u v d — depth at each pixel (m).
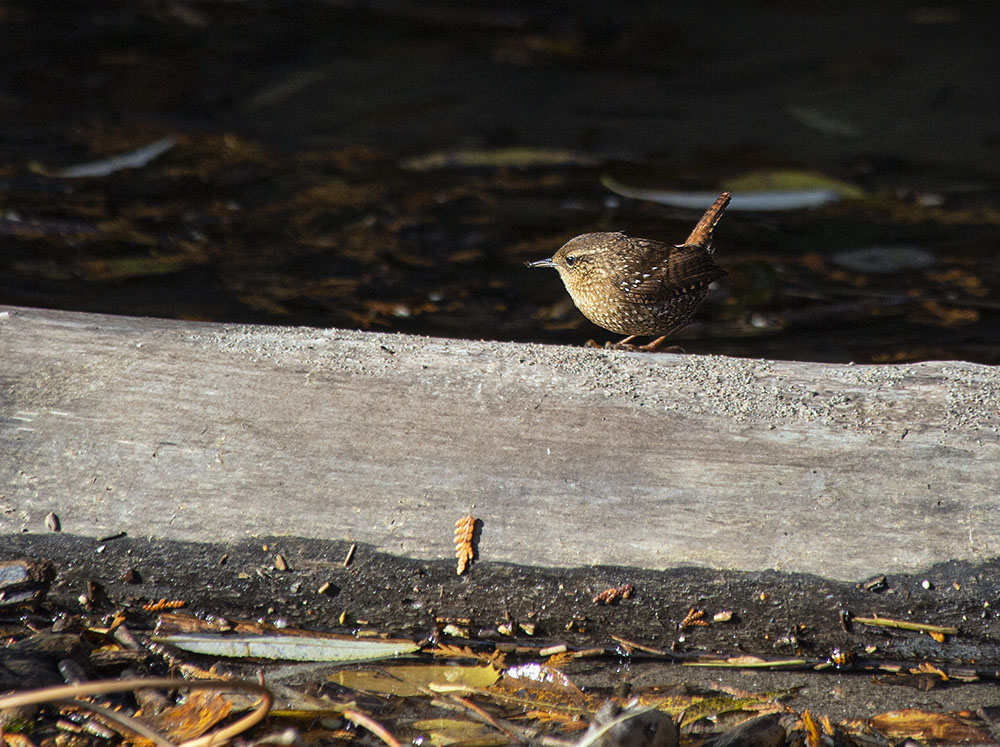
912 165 14.29
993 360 9.82
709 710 5.47
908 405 5.95
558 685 5.68
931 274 11.73
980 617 5.47
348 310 10.76
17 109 15.45
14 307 6.61
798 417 5.89
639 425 5.89
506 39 18.86
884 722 5.34
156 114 15.66
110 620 5.95
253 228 12.54
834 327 10.63
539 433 5.87
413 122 15.62
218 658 5.80
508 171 14.33
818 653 5.75
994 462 5.62
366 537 5.68
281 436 5.86
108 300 10.62
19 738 4.98
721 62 18.00
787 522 5.58
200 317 10.38
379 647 5.86
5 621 5.96
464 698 5.54
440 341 6.55
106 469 5.79
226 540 5.71
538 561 5.64
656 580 5.63
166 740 4.63
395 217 12.95
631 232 12.56
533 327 10.75
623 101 16.52
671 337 10.60
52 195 13.07
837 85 16.92
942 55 17.92
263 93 16.47
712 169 14.23
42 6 19.52
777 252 12.34
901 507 5.55
